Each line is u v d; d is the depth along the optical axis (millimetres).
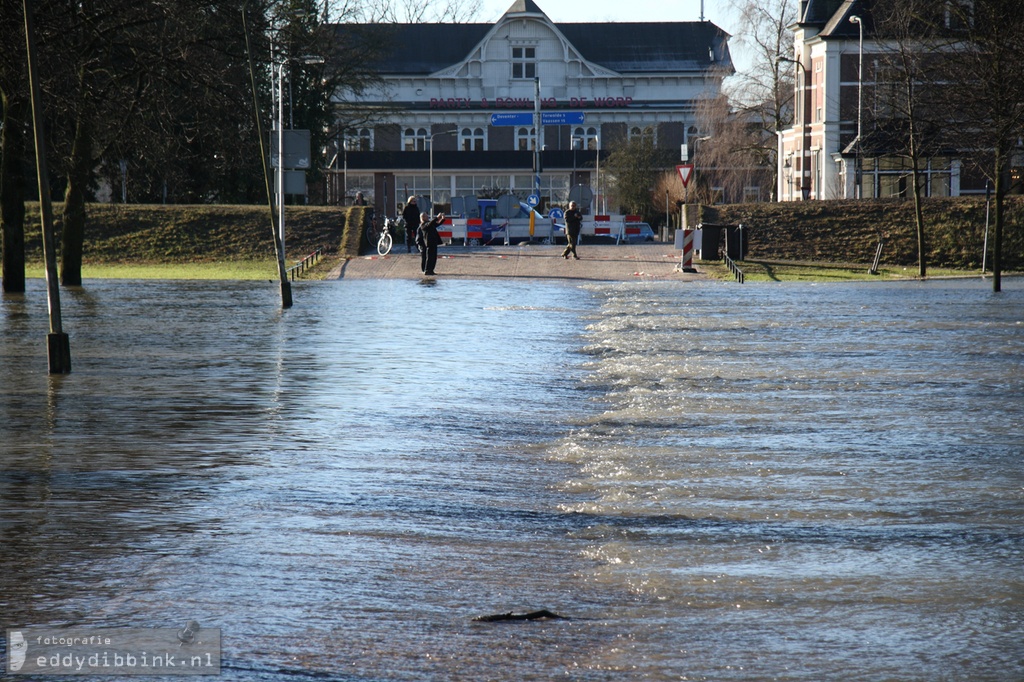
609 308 48719
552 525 13281
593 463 16984
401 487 15266
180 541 12273
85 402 22922
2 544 12070
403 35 181250
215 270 79125
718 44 181250
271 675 8547
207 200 110188
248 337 36375
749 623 9797
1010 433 19594
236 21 54031
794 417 21312
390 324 41062
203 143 59375
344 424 20438
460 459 17281
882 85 75812
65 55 47406
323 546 12164
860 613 10094
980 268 80750
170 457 17281
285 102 81125
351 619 9805
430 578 11062
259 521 13258
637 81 179375
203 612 9930
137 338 35969
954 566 11594
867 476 16078
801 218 87375
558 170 169000
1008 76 57531
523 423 20625
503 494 14883
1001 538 12727
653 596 10555
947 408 22438
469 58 177750
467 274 73188
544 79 178875
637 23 183625
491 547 12227
